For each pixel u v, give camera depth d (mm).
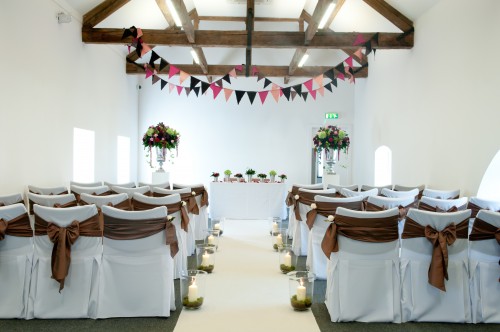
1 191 4445
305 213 4652
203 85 6863
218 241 5195
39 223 2854
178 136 7684
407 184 6777
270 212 7402
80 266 2904
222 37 6777
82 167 6977
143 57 9289
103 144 7586
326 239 2930
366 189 5516
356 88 9719
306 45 6734
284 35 6766
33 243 2941
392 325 2869
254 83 9867
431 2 5852
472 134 4840
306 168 9922
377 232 2861
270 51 9812
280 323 2873
